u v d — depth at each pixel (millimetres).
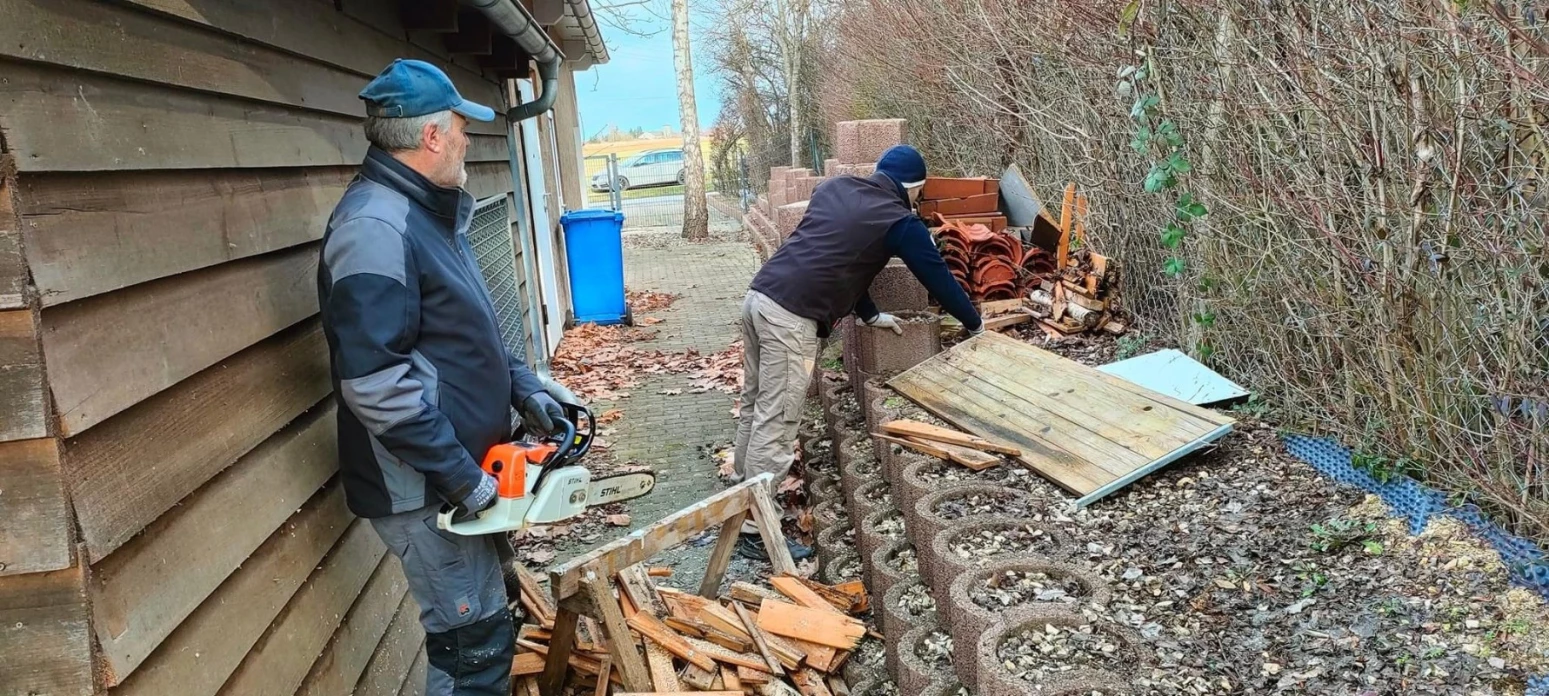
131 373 1497
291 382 2166
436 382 2084
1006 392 3807
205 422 1736
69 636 1334
